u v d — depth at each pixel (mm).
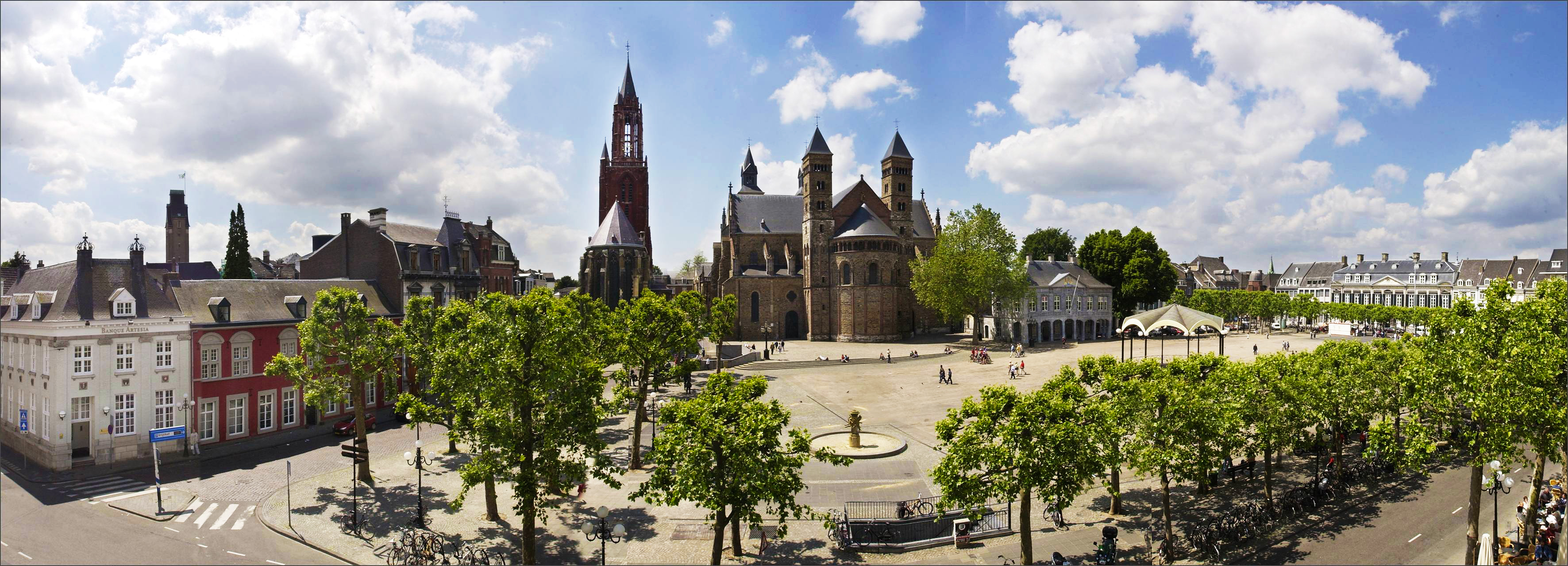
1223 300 136625
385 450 46406
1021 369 74375
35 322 43938
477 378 30312
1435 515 32781
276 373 41281
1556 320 27547
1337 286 154750
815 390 67062
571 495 36625
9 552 29312
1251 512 31641
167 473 41312
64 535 31438
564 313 30672
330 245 69500
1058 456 25984
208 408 47656
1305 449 40562
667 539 30859
